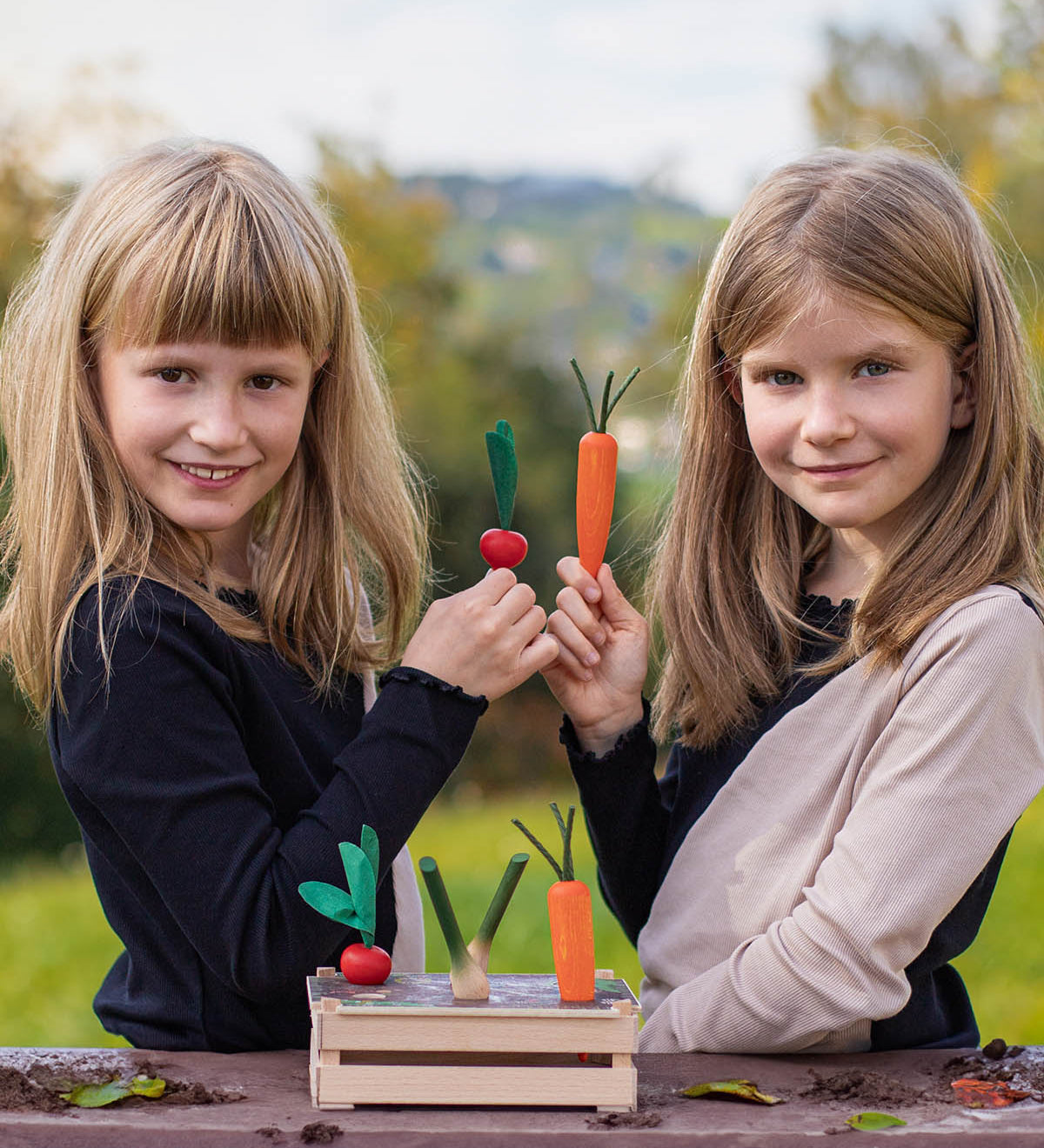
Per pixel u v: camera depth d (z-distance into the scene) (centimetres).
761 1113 103
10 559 139
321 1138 95
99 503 129
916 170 138
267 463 132
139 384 126
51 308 133
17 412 138
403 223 1240
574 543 1133
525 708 1166
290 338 129
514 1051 102
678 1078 114
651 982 141
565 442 1188
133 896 128
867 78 1129
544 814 869
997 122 1045
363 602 158
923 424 130
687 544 152
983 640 122
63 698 122
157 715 119
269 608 140
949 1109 104
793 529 150
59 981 467
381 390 183
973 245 135
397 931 140
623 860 150
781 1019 119
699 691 147
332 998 104
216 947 116
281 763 131
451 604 130
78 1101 102
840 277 128
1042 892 487
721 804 137
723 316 140
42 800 827
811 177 137
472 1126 98
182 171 131
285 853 117
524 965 411
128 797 117
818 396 130
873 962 116
